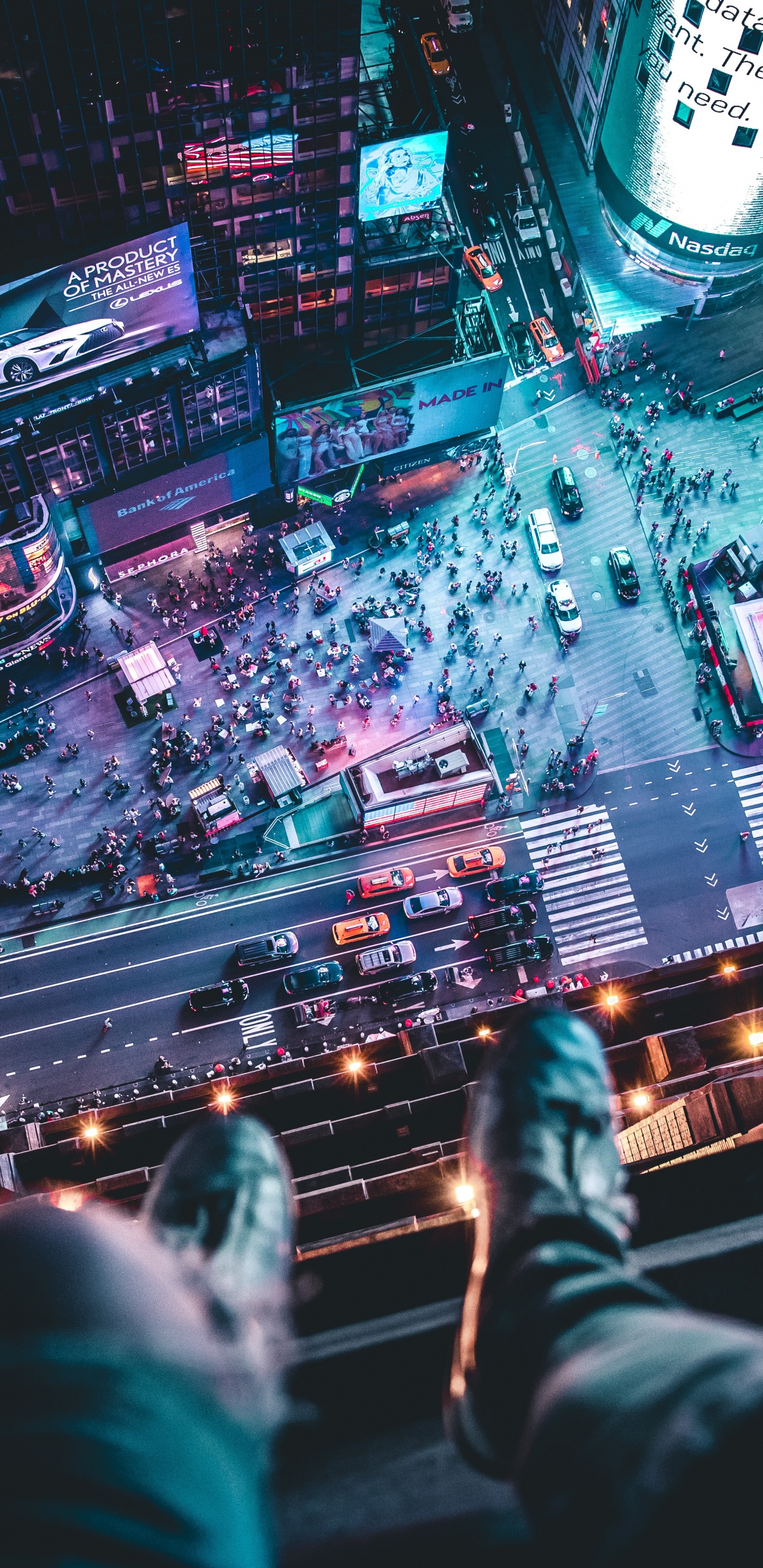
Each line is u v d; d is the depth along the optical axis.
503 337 100.69
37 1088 78.12
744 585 94.12
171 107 69.00
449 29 107.50
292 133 73.69
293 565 90.31
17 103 64.94
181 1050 79.31
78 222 73.69
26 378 73.75
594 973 84.00
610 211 101.00
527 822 87.75
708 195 91.56
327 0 66.12
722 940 86.06
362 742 88.19
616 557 94.50
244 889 83.50
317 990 81.12
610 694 91.88
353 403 88.12
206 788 84.62
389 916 83.69
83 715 87.25
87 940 81.44
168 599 90.75
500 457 97.44
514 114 105.88
